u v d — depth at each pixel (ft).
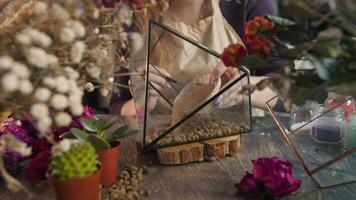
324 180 1.48
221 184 1.59
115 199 1.44
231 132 1.90
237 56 1.25
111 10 1.23
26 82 0.94
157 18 1.77
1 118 1.37
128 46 1.34
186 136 1.83
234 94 1.86
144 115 1.84
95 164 1.36
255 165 1.48
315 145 1.92
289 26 1.15
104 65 1.22
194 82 1.91
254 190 1.45
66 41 1.04
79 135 1.53
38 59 0.95
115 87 1.55
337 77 0.99
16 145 1.11
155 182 1.62
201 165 1.80
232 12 3.09
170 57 1.99
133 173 1.66
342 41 1.01
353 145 1.78
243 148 1.99
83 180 1.27
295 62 1.11
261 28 1.19
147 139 1.83
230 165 1.78
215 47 2.70
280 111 2.18
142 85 1.87
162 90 1.91
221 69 1.86
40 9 1.03
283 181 1.40
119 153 1.78
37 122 1.01
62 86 1.00
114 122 1.81
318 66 0.99
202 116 1.92
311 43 1.03
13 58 0.99
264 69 1.22
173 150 1.78
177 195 1.49
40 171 1.61
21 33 1.01
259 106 2.48
